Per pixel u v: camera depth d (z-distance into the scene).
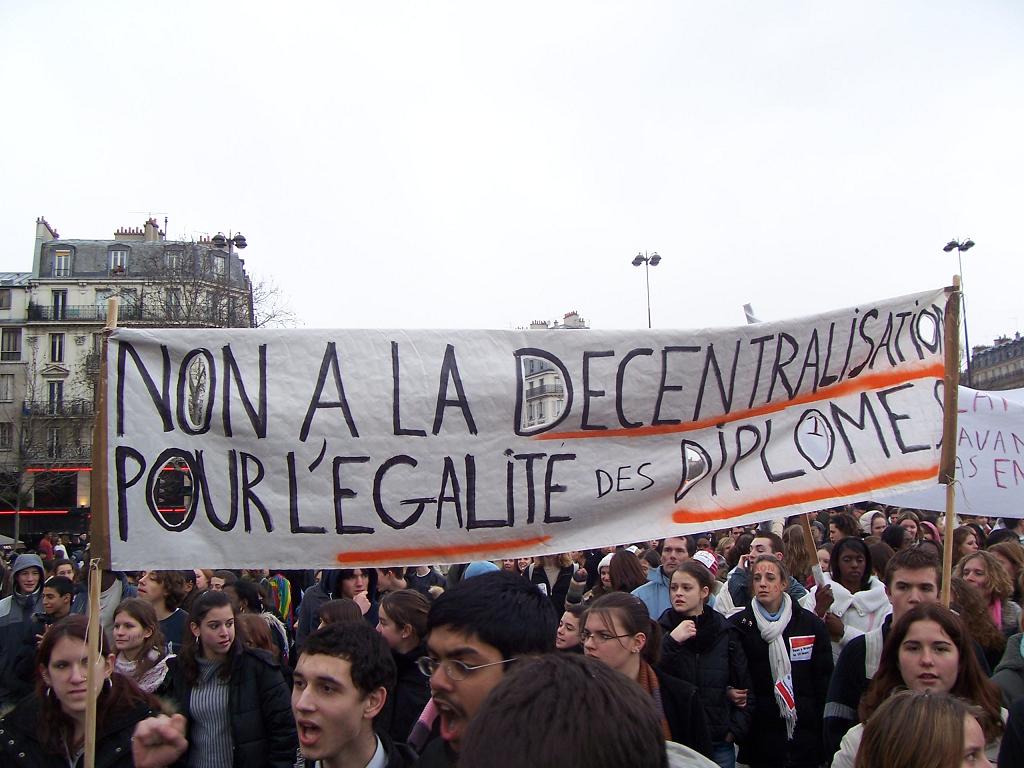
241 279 52.38
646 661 3.99
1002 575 5.43
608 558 7.44
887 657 3.54
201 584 8.34
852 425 4.78
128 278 63.94
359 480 4.28
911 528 9.46
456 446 4.38
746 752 5.11
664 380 4.64
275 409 4.26
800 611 5.15
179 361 4.22
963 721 2.49
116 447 4.12
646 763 1.29
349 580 6.82
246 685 4.41
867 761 2.59
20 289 64.62
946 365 4.81
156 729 3.57
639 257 34.75
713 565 8.04
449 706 2.57
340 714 2.89
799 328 4.80
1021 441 8.05
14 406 61.59
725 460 4.65
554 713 1.29
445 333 4.46
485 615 2.57
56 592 6.95
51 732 3.55
